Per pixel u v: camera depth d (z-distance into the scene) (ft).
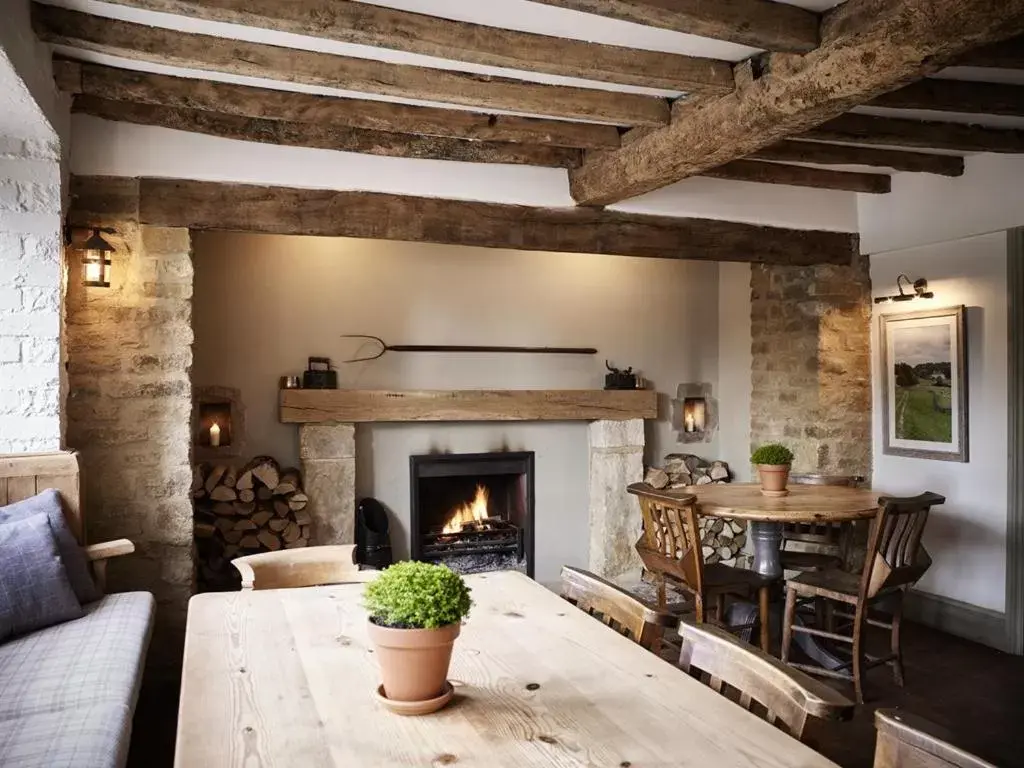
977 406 14.99
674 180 12.46
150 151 12.04
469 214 13.97
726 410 19.56
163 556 12.00
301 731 4.52
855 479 15.17
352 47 9.60
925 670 13.29
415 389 16.90
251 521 15.16
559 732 4.50
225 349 15.58
